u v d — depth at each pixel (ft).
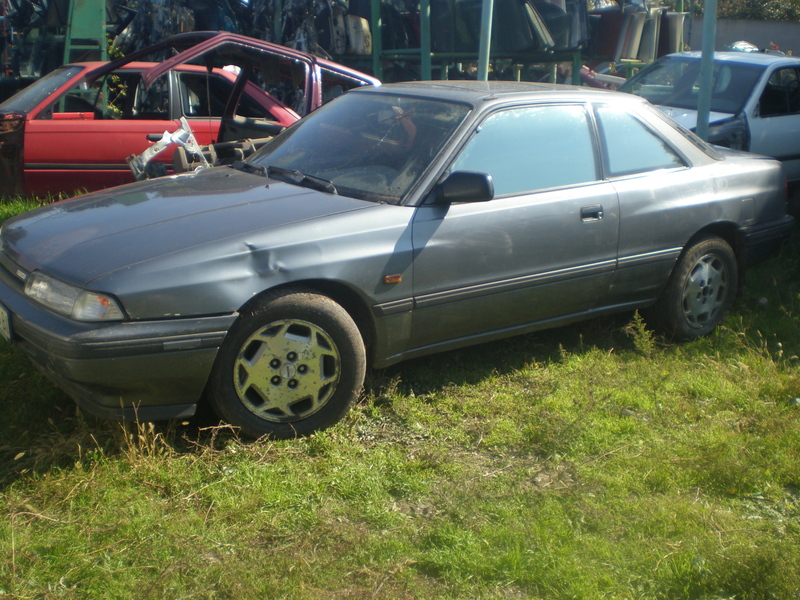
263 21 36.47
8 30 39.99
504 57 34.99
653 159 15.10
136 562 8.56
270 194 12.33
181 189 12.79
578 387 13.52
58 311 10.03
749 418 12.42
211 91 24.82
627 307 15.05
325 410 11.56
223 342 10.56
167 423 11.37
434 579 8.59
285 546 8.96
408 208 11.94
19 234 11.78
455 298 12.40
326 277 11.02
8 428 11.09
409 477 10.53
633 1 38.34
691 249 15.52
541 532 9.27
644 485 10.52
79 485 9.76
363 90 15.33
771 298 18.39
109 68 23.54
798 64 28.04
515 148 13.28
